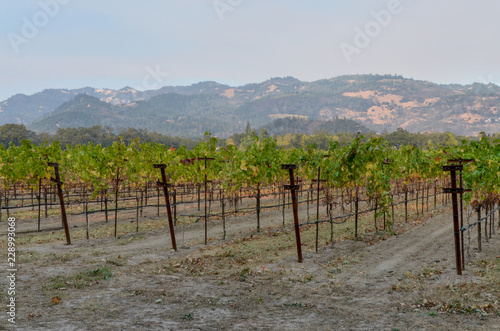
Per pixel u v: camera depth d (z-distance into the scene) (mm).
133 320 7590
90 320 7461
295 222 13492
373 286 10750
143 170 21391
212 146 19016
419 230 19109
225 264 12664
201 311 8352
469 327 7520
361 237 17453
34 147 19234
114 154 18578
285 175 23312
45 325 7043
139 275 11148
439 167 25547
